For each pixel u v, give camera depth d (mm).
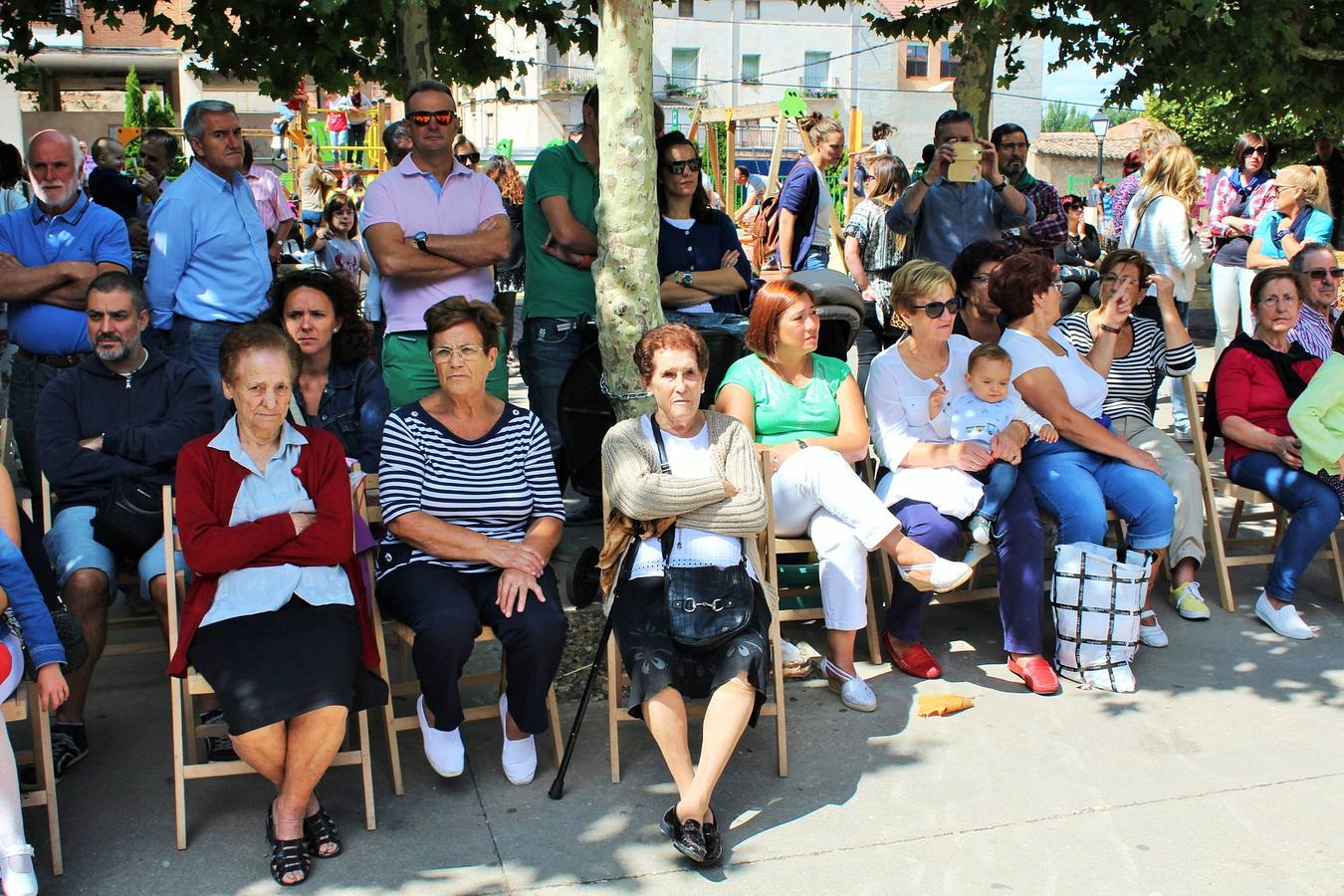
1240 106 9789
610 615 4109
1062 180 39500
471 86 9398
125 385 4547
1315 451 5363
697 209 6504
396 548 4250
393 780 4027
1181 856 3686
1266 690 4844
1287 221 8805
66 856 3617
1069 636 4883
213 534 3689
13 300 5398
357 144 22844
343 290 4809
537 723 3982
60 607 3861
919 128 38969
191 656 3656
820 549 4684
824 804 3969
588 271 6309
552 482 4352
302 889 3473
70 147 5508
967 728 4512
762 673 3844
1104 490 5309
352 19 8523
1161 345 6008
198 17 8508
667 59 36688
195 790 4004
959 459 4922
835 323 5992
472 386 4164
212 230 5582
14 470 6852
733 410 4996
